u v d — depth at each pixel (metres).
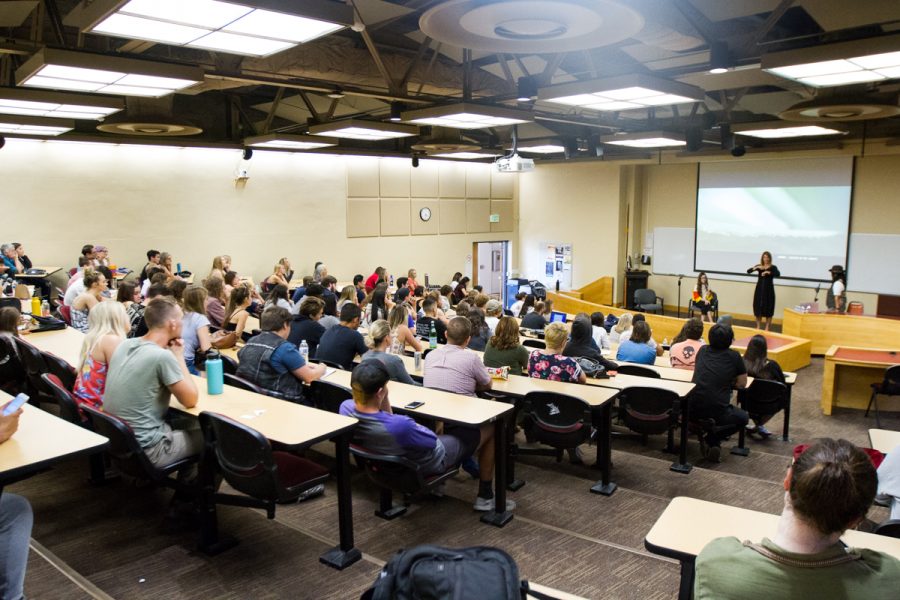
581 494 4.26
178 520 3.50
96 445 2.39
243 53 3.62
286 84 5.95
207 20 3.01
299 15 2.94
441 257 14.93
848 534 2.18
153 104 7.31
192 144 10.40
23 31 6.29
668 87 5.24
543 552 3.42
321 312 5.46
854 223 12.09
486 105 6.09
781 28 7.15
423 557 1.66
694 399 5.02
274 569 3.10
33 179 9.45
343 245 13.07
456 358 4.08
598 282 14.70
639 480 4.61
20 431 2.53
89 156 9.91
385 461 3.16
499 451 3.67
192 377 3.73
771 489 4.48
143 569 3.06
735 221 13.56
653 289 14.98
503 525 3.71
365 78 7.22
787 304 13.06
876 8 5.76
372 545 3.42
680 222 14.38
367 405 3.21
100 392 3.30
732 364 4.98
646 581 3.14
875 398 6.71
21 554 2.30
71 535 3.37
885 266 11.80
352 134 8.17
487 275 16.20
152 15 2.94
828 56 4.16
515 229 16.58
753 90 9.70
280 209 12.06
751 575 1.46
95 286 5.84
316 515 3.75
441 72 7.82
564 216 15.64
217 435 2.93
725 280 13.84
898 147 10.74
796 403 7.61
